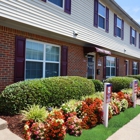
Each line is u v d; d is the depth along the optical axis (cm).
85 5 915
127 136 420
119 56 1532
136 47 1791
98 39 1043
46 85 545
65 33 770
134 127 484
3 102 466
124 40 1473
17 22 577
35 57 698
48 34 734
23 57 636
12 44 599
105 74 1251
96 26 1020
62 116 394
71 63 896
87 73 1040
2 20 552
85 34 912
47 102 536
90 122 437
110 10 1214
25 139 327
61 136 335
